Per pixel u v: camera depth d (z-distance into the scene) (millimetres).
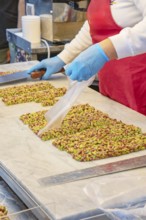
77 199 1293
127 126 1861
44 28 3164
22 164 1551
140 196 1279
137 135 1780
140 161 1558
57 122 1739
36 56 3105
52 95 2293
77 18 3096
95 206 1237
